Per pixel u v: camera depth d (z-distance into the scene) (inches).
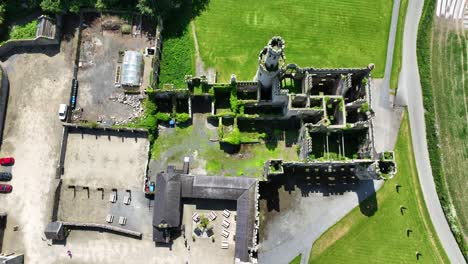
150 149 3075.8
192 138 3115.2
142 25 3282.5
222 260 2906.0
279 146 3117.6
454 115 3223.4
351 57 3336.6
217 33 3339.1
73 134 3095.5
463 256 2982.3
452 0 3427.7
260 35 3356.3
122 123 3107.8
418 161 3144.7
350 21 3415.4
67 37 3245.6
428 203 3068.4
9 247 2903.5
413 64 3339.1
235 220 2960.1
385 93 3267.7
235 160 3083.2
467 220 3046.3
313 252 2933.1
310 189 3041.3
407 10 3442.4
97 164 3051.2
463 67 3321.9
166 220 2800.2
